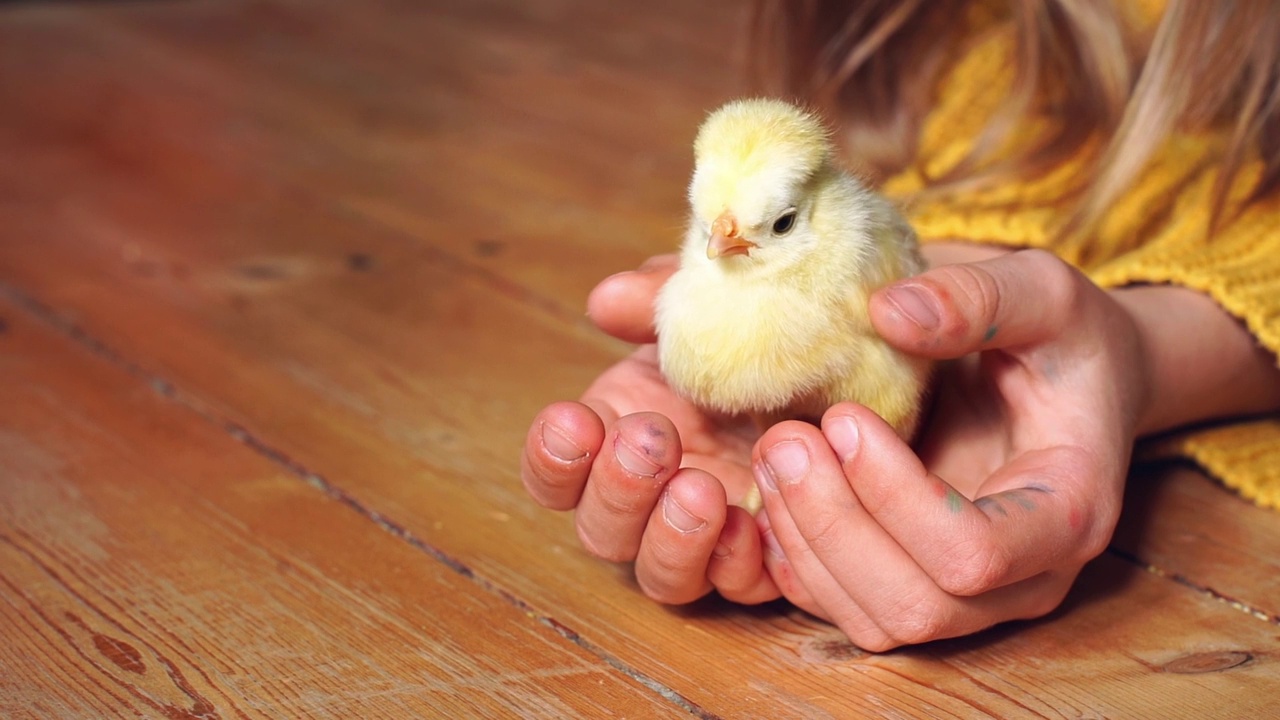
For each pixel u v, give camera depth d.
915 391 0.57
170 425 0.71
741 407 0.57
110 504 0.65
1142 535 0.64
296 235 0.91
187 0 1.52
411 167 1.04
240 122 1.14
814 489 0.55
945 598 0.56
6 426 0.70
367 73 1.28
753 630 0.59
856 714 0.56
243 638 0.59
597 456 0.57
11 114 1.15
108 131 1.12
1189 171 0.71
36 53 1.32
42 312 0.80
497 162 1.05
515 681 0.57
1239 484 0.65
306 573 0.62
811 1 0.82
